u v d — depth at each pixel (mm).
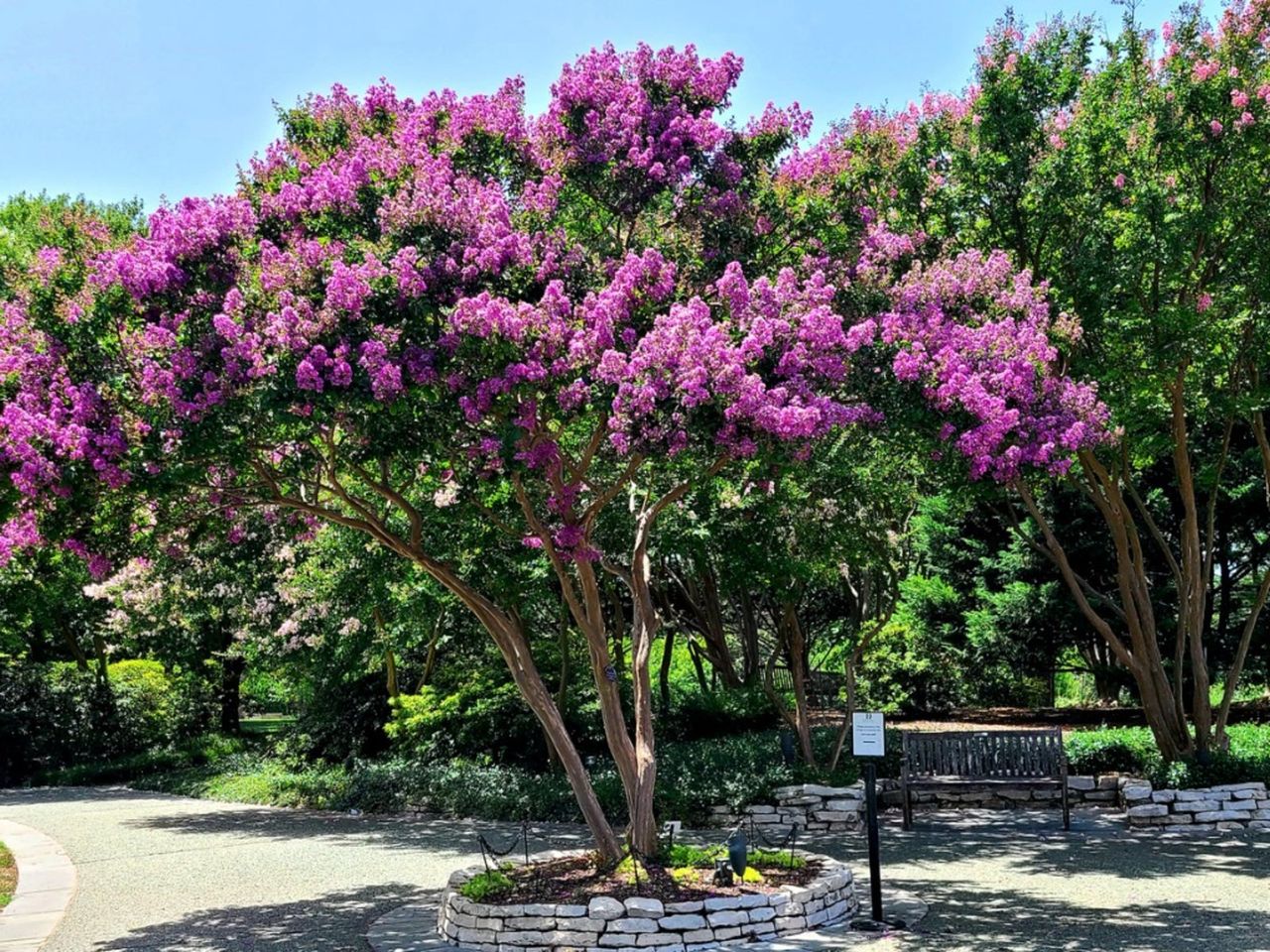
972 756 11469
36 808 16125
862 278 8156
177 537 8523
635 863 7227
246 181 8258
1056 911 7234
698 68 8789
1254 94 10469
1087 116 10906
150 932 7559
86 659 26516
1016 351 7504
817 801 11398
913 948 6352
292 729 18984
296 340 6445
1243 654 12172
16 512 6926
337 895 8703
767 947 6422
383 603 14227
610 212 8625
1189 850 9586
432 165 7797
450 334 6559
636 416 6488
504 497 9648
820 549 11625
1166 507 16875
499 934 6641
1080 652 19891
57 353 6988
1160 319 10281
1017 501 16875
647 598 8406
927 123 11445
